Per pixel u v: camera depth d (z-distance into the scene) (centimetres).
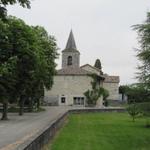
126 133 3775
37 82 5781
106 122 5303
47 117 5103
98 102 11100
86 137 3219
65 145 2594
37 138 1878
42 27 7194
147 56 3100
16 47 4519
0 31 2561
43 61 5750
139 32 3134
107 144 2842
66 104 11094
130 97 3447
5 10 1194
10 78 4444
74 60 13288
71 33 13562
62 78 11131
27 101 7519
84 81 11062
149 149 2692
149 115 3269
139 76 3225
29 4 1190
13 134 2777
